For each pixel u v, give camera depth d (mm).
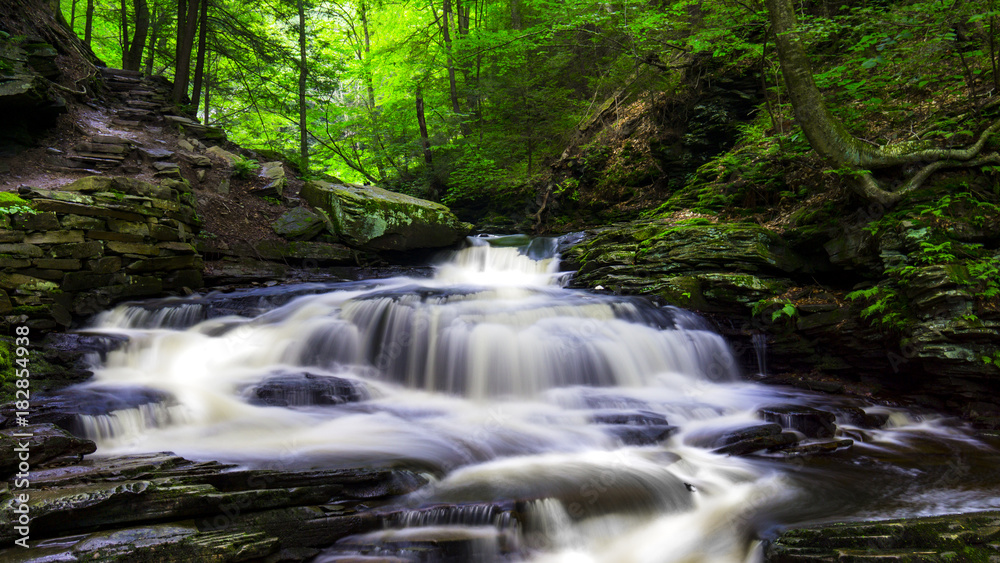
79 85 12672
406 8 23281
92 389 5918
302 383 6418
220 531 3627
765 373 8344
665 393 7320
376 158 21000
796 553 3682
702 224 10031
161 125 13156
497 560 3959
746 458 5590
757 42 11414
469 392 7203
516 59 17625
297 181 13344
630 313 8344
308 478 4207
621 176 15352
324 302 8883
